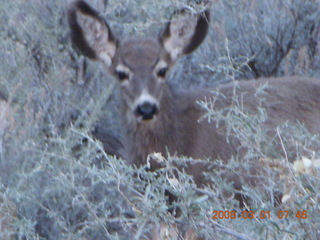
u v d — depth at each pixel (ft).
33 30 51.88
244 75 53.06
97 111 47.16
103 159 47.73
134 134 43.57
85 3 44.98
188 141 43.32
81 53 45.70
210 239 36.88
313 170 31.89
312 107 43.91
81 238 41.60
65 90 50.55
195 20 45.62
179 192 33.60
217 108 43.34
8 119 46.96
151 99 42.32
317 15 53.01
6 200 41.78
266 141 35.94
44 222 44.65
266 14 53.47
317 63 52.80
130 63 43.70
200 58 52.60
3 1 52.80
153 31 51.19
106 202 44.34
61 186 42.37
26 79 49.83
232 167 38.83
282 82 44.73
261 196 35.09
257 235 32.40
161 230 38.09
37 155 45.75
